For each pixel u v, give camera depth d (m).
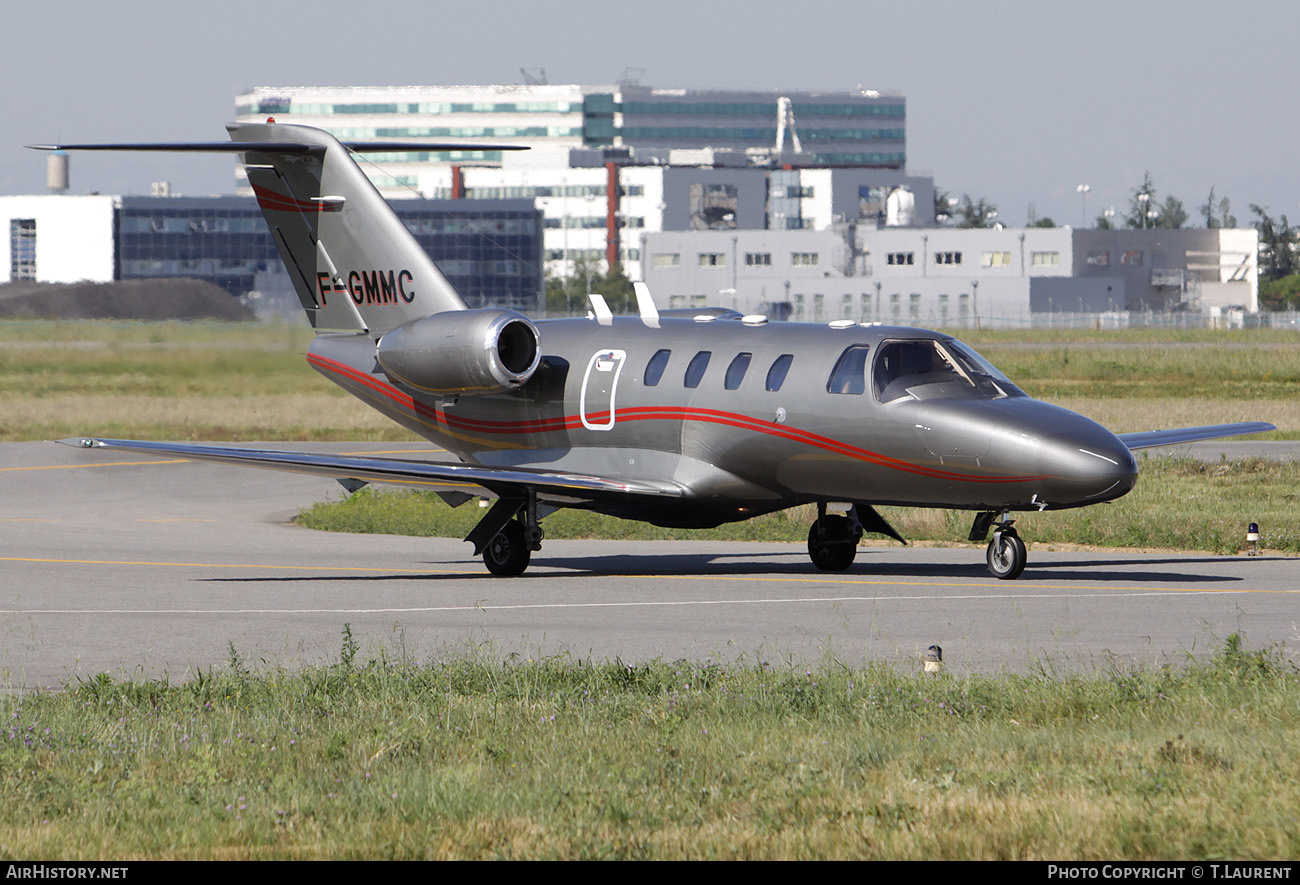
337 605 64.19
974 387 69.19
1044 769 31.73
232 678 44.19
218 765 33.97
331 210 86.94
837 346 71.62
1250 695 39.03
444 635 55.97
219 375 198.88
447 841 27.97
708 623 58.12
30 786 31.89
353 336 88.31
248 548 88.25
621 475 77.62
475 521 98.31
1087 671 45.75
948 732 36.09
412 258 84.62
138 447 68.44
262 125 87.50
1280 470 121.50
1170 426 166.75
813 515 99.62
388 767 33.53
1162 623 56.75
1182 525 89.56
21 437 163.12
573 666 46.59
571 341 80.56
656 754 34.12
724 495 75.12
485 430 82.75
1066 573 73.31
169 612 62.19
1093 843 26.77
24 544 88.81
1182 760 32.16
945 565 78.31
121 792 31.59
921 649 51.25
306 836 28.50
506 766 33.66
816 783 30.98
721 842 27.36
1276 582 68.94
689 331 77.31
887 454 69.06
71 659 51.41
